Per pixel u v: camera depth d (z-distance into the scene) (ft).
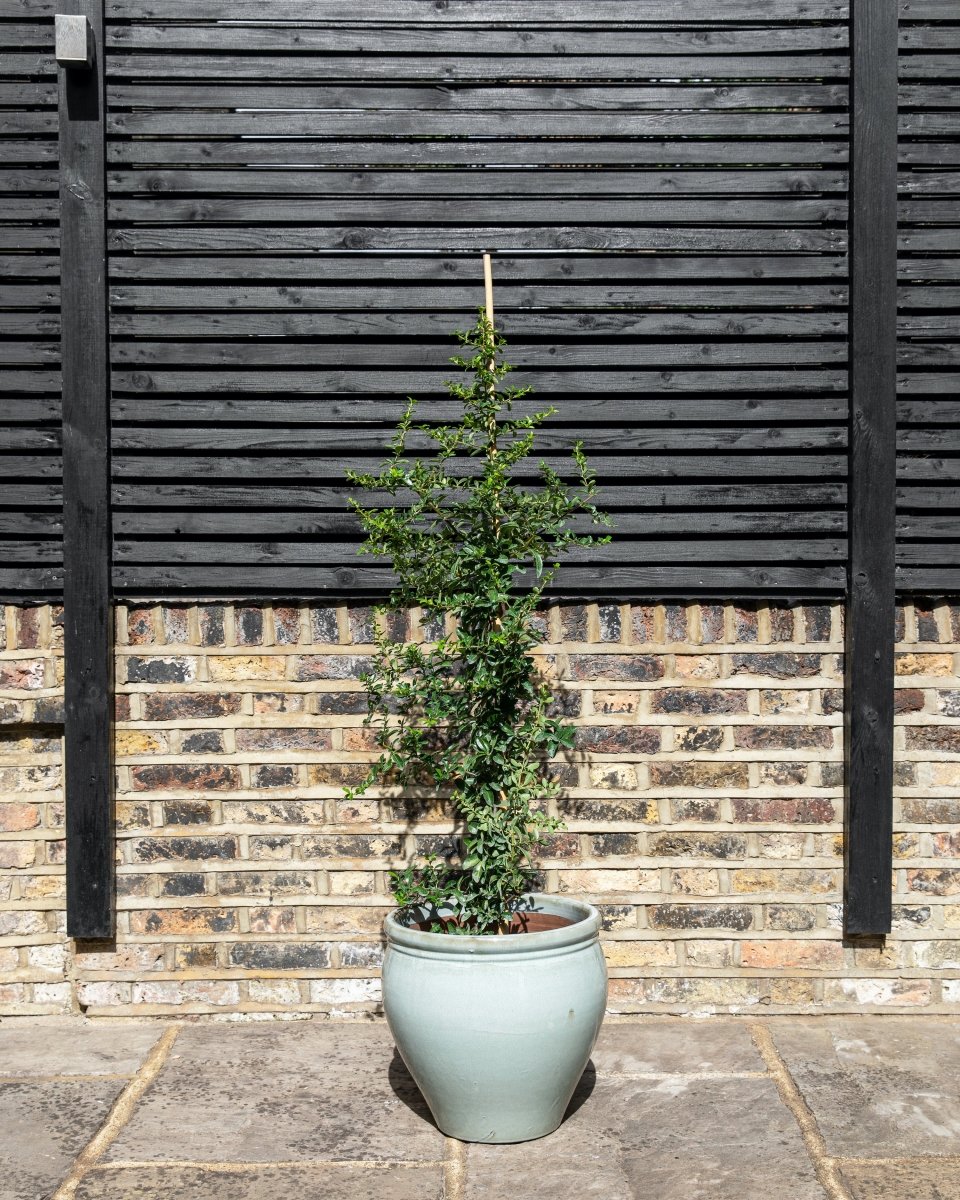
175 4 13.52
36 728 14.06
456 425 13.75
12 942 14.03
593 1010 10.98
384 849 13.93
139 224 13.70
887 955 13.91
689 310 13.79
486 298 13.03
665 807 13.96
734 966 13.92
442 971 10.73
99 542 13.52
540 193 13.64
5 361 13.69
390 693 13.84
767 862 13.93
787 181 13.61
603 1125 11.30
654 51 13.57
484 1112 10.82
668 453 13.76
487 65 13.57
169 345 13.61
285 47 13.53
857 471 13.51
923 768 13.98
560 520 12.34
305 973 13.93
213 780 13.93
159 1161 10.65
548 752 13.52
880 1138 10.95
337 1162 10.63
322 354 13.66
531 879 13.94
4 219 13.62
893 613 13.57
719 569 13.74
